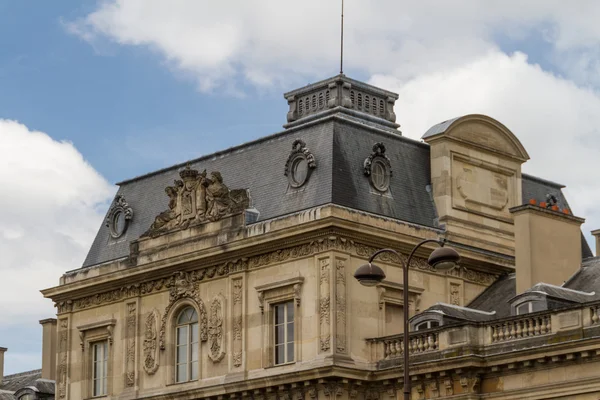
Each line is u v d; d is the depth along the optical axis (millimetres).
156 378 74312
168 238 75062
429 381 65125
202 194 73875
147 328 75250
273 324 69875
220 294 72062
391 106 78312
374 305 68562
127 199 81250
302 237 68375
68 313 80000
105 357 77938
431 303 70750
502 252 74125
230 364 70625
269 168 73312
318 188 69750
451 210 72875
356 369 66438
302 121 76375
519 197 76438
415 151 74062
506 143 76312
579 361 60281
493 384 63344
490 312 70125
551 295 64188
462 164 74250
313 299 67750
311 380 66438
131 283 76438
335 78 75938
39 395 89875
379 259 69250
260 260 70562
